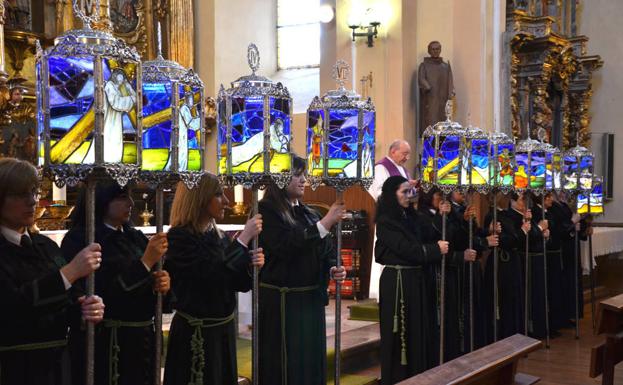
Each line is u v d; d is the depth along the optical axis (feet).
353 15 31.58
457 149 17.97
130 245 10.84
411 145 31.63
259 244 14.11
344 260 28.09
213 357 12.00
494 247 21.40
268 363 14.29
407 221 17.80
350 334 21.39
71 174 8.79
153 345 11.03
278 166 12.09
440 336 17.70
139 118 9.26
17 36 24.56
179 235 11.76
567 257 29.37
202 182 11.98
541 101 37.27
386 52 31.30
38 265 9.21
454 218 20.29
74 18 26.30
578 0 44.42
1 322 8.76
